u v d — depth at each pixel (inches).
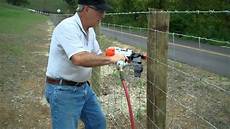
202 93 322.3
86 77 157.0
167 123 251.4
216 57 629.6
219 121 253.1
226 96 307.4
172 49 730.8
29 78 414.0
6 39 863.1
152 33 164.1
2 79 402.6
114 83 346.3
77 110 158.9
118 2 1670.8
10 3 4055.1
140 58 162.4
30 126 261.6
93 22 148.4
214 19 1028.5
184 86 350.0
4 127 259.0
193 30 1058.7
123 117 263.0
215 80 422.3
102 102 297.1
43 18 2196.1
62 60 150.7
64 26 145.7
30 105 305.9
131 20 1541.6
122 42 889.5
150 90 169.6
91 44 156.6
